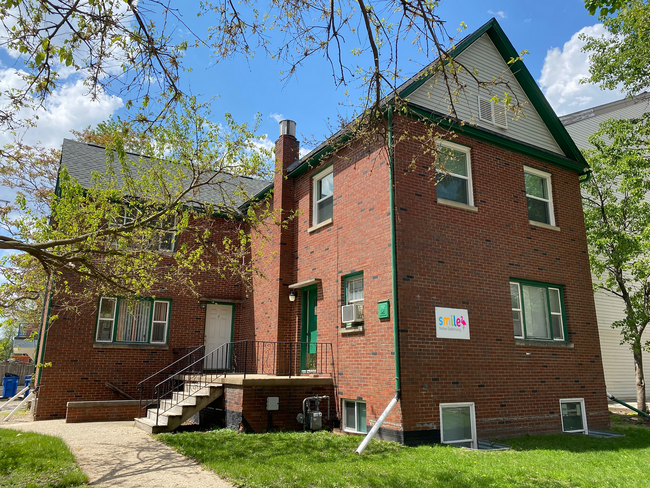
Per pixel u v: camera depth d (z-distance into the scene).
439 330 10.46
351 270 11.75
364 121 8.27
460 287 11.06
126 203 13.34
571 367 12.57
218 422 11.78
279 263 14.32
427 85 11.96
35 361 17.03
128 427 11.48
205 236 11.66
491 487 6.41
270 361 14.08
